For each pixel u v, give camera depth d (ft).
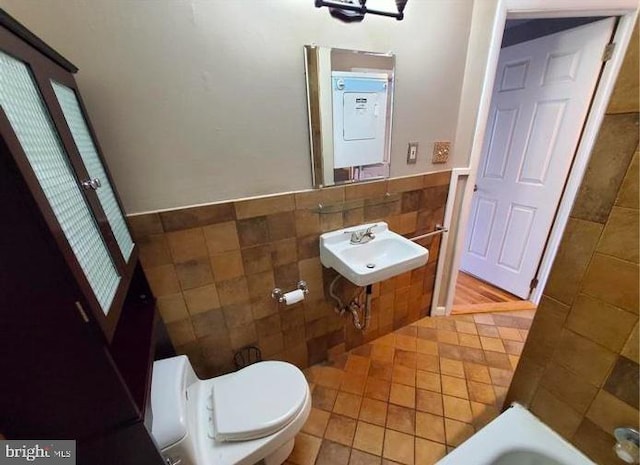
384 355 5.83
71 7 2.47
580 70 5.46
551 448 3.28
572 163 5.95
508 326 6.57
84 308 1.69
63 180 1.88
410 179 5.11
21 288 1.53
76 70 2.51
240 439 3.11
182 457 2.73
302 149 4.00
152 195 3.30
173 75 2.99
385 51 4.08
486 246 8.18
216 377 4.20
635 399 2.67
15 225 1.42
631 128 2.27
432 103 4.82
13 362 1.66
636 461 2.66
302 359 5.39
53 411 1.88
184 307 3.91
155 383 3.08
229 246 3.90
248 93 3.40
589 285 2.81
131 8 2.65
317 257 4.72
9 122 1.36
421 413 4.64
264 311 4.57
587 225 2.71
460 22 4.48
